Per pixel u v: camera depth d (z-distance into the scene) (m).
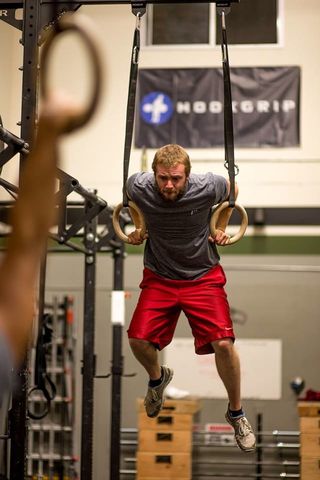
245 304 9.64
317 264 9.61
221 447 9.30
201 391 9.52
